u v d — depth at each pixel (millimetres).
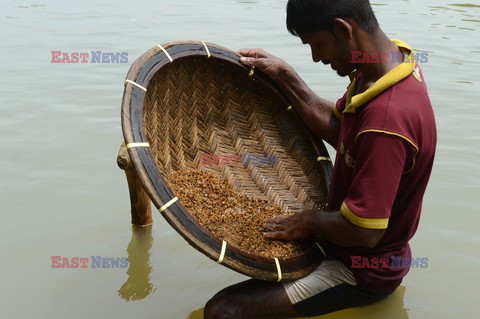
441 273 2695
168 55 2375
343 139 2113
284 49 5883
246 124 2756
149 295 2602
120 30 6586
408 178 2062
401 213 2143
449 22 7410
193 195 2326
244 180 2598
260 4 8602
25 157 3646
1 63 5328
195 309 2518
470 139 3945
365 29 2006
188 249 2941
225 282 2705
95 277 2695
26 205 3178
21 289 2590
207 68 2641
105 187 3387
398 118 1922
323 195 2549
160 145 2400
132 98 2133
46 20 7055
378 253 2201
